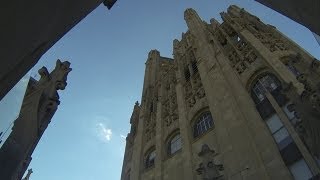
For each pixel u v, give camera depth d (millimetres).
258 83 20984
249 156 15539
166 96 33531
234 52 26500
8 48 4793
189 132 23688
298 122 13562
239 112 19047
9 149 10578
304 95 12523
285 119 16406
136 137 31297
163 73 40719
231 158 16438
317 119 11422
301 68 14570
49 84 13914
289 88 14141
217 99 22125
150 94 38000
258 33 25969
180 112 26812
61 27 6367
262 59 21562
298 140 14859
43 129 12617
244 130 17328
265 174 14266
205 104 24547
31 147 11516
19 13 4617
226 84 22609
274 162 14789
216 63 26453
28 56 5609
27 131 11492
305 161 14086
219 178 14352
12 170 10242
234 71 23688
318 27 5703
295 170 14336
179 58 37812
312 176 13336
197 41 34906
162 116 29984
